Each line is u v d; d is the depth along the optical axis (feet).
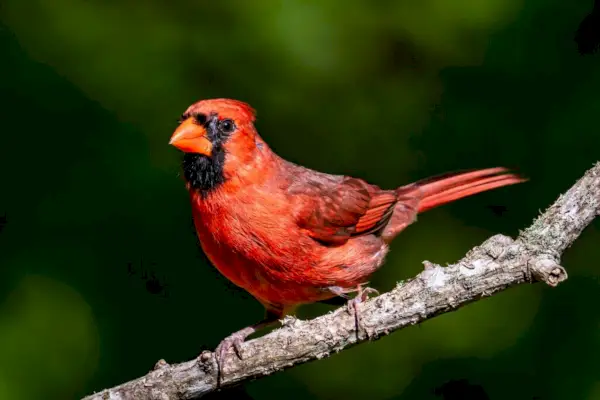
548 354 32.37
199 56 33.45
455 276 23.21
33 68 32.78
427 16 34.12
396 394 33.06
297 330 23.98
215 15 33.58
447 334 33.17
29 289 30.94
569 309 32.89
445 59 34.45
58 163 32.01
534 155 33.86
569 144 33.68
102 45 33.27
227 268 26.48
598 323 32.58
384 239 30.94
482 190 31.86
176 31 33.53
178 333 30.99
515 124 34.04
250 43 33.42
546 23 34.06
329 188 27.86
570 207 23.32
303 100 33.96
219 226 25.75
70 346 30.68
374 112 34.40
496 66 34.22
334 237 27.53
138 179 32.17
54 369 30.45
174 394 24.17
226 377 24.12
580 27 33.83
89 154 32.22
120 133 32.50
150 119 32.81
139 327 31.01
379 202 29.84
